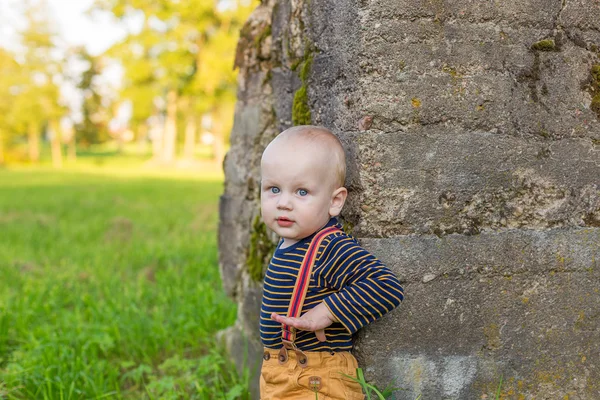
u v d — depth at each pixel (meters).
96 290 5.37
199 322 4.21
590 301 2.44
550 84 2.36
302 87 2.60
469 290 2.32
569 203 2.41
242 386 3.13
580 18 2.38
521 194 2.36
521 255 2.37
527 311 2.38
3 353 3.96
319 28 2.46
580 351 2.44
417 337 2.29
